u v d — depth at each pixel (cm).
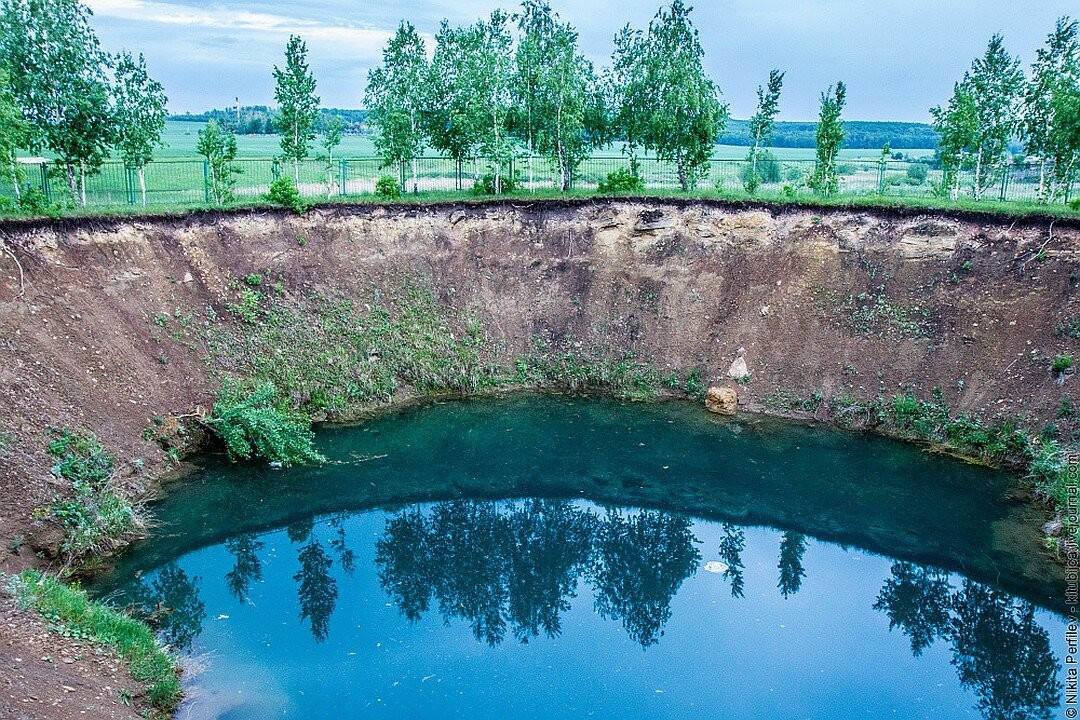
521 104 3031
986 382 1984
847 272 2297
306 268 2327
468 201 2561
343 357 2195
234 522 1619
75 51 2314
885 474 1862
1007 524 1644
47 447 1493
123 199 3114
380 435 2041
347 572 1475
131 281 1988
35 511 1365
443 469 1900
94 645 1068
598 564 1552
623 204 2567
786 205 2434
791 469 1905
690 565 1544
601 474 1898
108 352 1802
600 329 2431
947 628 1337
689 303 2419
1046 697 1161
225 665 1162
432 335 2359
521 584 1470
